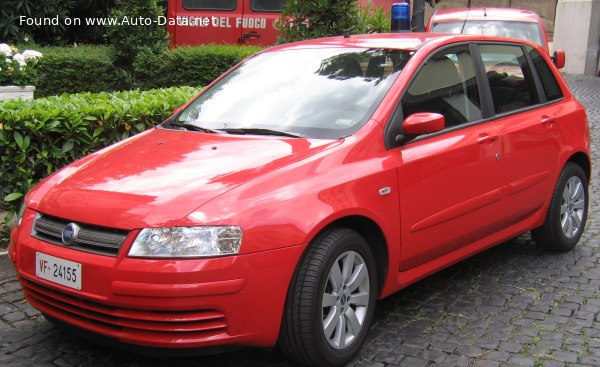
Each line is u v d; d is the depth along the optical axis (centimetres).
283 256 340
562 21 2578
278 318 345
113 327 339
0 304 466
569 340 413
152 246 325
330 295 366
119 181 370
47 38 1334
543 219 555
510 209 503
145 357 396
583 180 589
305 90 456
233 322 332
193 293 321
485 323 439
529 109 536
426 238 429
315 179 368
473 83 490
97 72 1028
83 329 351
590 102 1617
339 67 467
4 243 530
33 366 383
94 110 575
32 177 559
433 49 467
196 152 402
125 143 448
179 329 327
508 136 492
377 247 405
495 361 386
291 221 345
